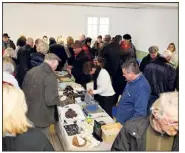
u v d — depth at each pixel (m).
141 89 2.03
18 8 6.39
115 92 3.09
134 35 6.93
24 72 2.98
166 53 2.97
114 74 3.46
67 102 2.58
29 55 3.17
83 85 3.40
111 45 3.70
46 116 2.22
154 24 5.68
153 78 2.81
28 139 0.95
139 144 1.23
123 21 7.10
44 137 1.02
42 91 2.15
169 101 1.11
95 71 2.96
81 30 7.00
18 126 0.93
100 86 2.80
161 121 1.10
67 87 3.16
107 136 1.80
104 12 6.95
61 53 4.14
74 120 2.20
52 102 2.19
